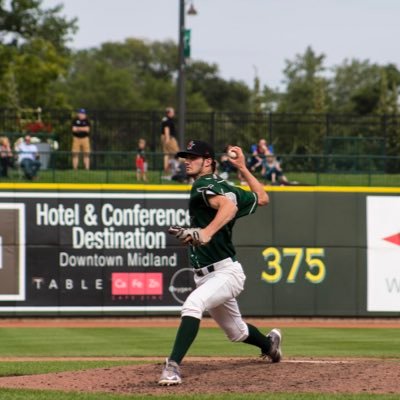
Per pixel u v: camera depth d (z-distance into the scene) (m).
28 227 68.50
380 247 71.50
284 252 70.75
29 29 154.38
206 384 27.14
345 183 78.19
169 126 79.62
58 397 25.27
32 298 68.31
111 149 92.06
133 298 69.38
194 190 27.23
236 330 29.23
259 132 94.38
